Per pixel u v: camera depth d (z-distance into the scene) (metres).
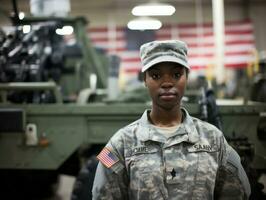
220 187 1.60
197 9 13.91
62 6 5.29
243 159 2.75
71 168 3.90
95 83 5.32
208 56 13.31
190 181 1.52
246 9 13.86
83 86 5.27
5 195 4.03
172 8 12.25
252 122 3.14
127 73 13.37
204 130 1.63
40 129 3.37
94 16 13.99
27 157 3.38
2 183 3.96
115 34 13.61
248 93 4.45
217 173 1.59
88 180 3.11
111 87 4.07
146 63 1.60
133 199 1.55
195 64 13.27
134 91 3.94
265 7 13.81
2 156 3.40
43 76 4.25
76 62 5.21
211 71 9.28
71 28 5.31
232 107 3.14
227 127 3.15
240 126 3.14
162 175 1.53
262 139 3.14
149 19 13.52
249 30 12.55
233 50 12.42
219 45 8.10
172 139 1.57
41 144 3.34
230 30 12.59
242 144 2.94
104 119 3.32
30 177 3.99
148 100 3.89
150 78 1.60
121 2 13.32
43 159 3.38
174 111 1.62
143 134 1.59
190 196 1.51
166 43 1.59
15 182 4.00
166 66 1.58
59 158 3.36
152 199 1.51
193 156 1.55
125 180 1.59
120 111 3.28
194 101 3.76
